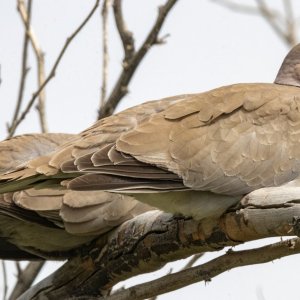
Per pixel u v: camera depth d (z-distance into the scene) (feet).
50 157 34.30
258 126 35.12
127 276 36.32
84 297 37.24
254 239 31.68
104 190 31.78
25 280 43.14
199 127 34.32
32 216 39.37
